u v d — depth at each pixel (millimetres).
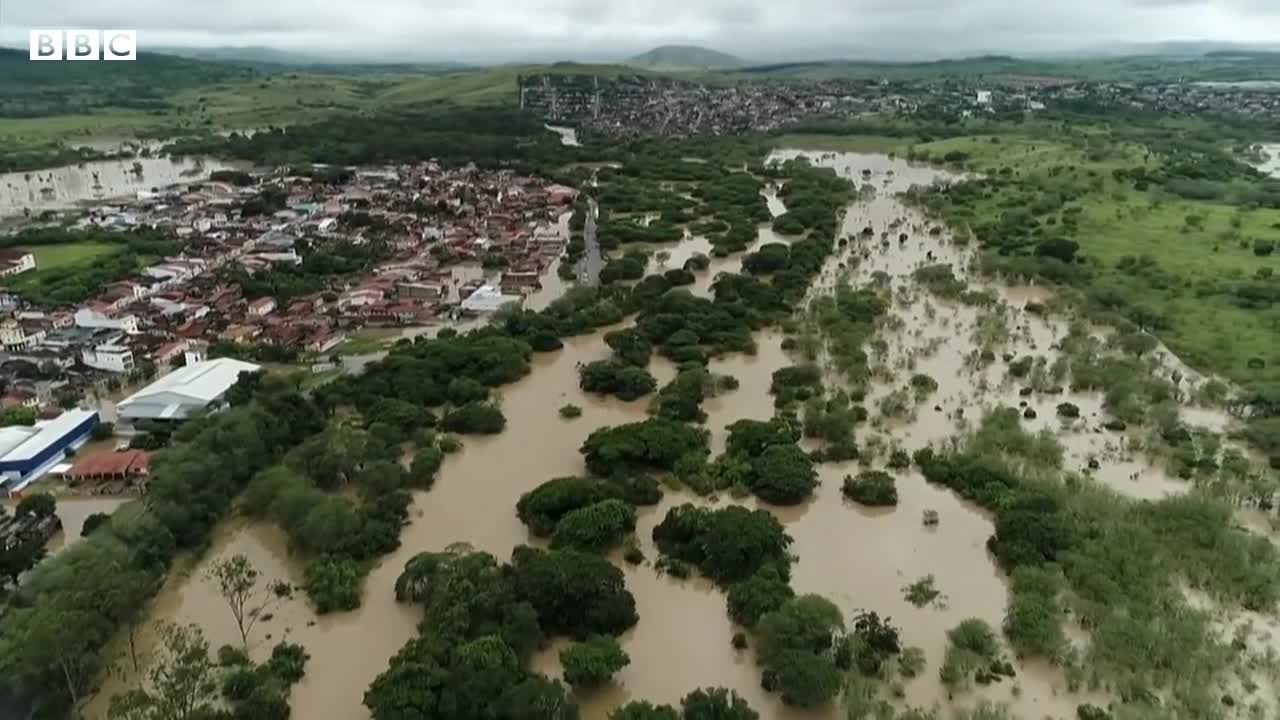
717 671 73688
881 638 74625
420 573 81812
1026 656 74125
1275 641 75125
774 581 81562
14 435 109375
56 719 65688
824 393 128750
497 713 64250
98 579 76125
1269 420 115188
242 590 81062
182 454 99125
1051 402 126125
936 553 90688
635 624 79500
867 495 99688
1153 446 110875
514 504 100125
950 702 69062
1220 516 91688
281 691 69500
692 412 120688
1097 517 91938
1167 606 78125
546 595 77625
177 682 68938
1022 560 85688
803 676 68000
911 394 128000
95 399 128375
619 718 64000
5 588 80750
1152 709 66938
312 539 88562
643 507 99438
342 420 119000
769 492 100125
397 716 63188
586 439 115812
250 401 115375
